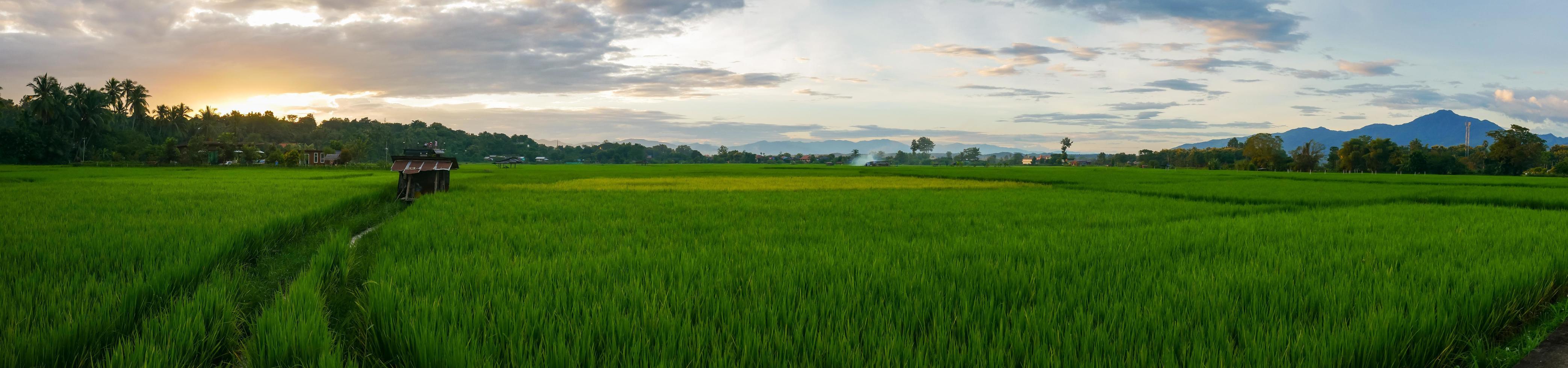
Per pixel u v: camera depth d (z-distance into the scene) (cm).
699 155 18738
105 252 604
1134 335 369
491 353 341
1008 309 445
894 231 909
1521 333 437
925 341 356
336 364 328
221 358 386
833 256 648
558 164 15150
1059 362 325
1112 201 1569
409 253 680
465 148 16888
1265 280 516
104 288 461
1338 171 10256
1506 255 652
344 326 459
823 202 1478
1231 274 534
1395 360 339
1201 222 1018
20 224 829
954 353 334
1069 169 7938
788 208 1291
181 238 696
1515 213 1219
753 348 352
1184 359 335
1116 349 349
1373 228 935
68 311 407
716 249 698
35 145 6906
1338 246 734
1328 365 324
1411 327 374
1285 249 713
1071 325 377
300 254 792
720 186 2470
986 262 597
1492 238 791
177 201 1259
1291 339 362
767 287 492
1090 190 2134
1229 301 440
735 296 469
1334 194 1925
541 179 3259
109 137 8212
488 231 864
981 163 18462
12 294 451
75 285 477
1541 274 538
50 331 361
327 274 594
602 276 531
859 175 4459
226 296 461
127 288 450
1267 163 10800
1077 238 794
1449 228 936
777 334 366
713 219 1059
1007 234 859
